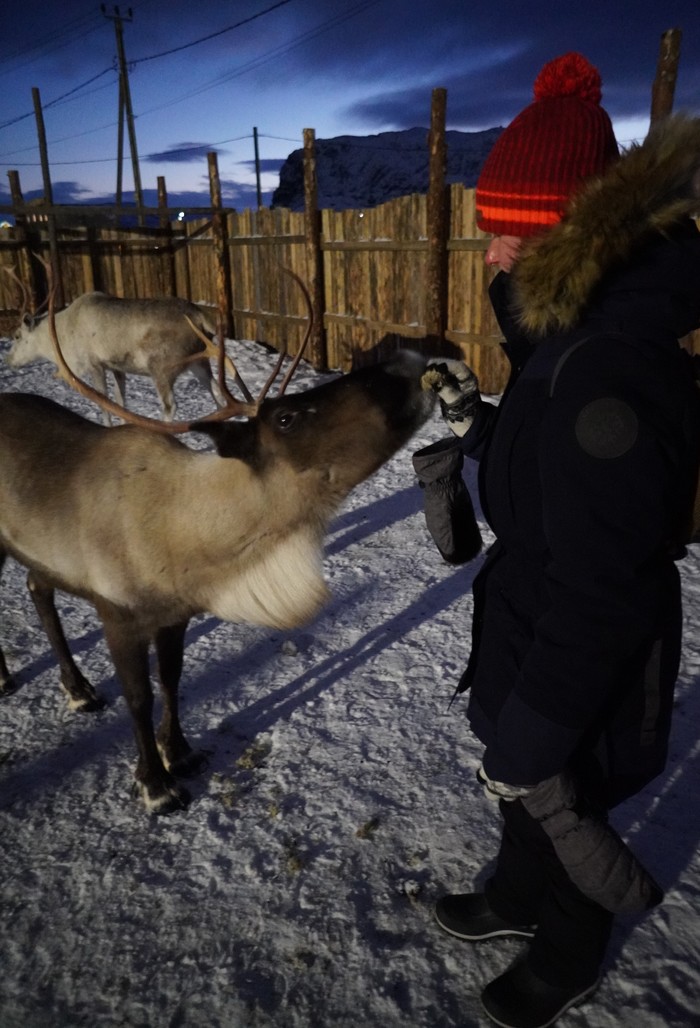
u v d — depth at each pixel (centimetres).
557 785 139
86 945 202
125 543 230
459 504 182
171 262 1383
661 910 201
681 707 282
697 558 413
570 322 120
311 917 207
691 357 125
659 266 116
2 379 1000
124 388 867
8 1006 186
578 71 131
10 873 226
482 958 192
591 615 113
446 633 350
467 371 172
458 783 254
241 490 217
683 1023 171
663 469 110
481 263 747
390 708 296
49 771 271
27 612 396
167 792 250
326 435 207
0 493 261
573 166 128
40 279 1457
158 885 220
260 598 232
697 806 235
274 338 1130
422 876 219
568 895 157
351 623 364
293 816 244
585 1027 172
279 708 300
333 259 958
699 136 111
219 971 193
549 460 117
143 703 244
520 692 124
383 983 187
